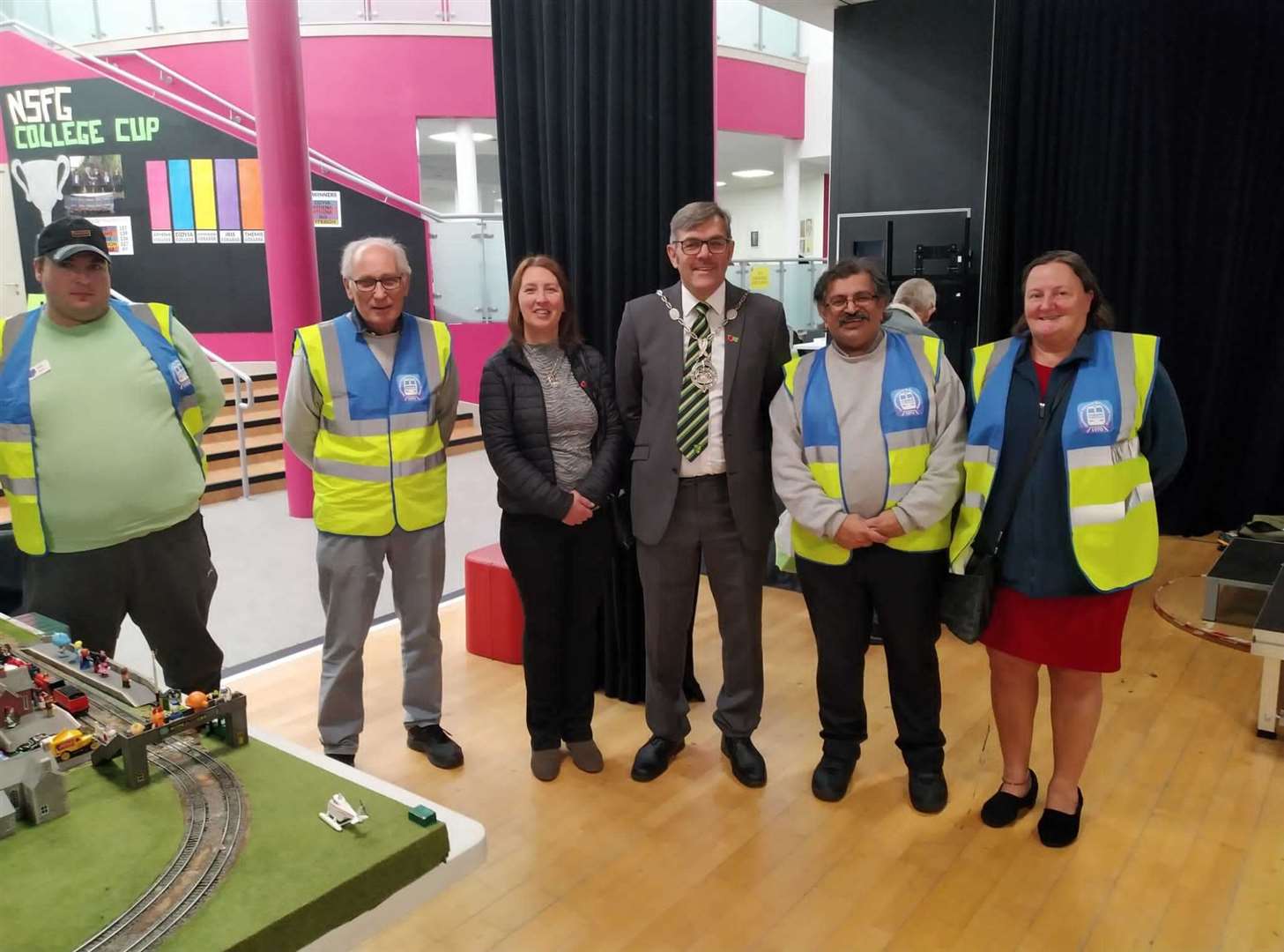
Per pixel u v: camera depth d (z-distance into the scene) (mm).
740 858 2312
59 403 2162
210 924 956
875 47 4980
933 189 4926
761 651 2654
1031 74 4602
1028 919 2070
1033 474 2180
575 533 2582
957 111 4785
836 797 2561
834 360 2430
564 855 2330
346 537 2539
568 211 3141
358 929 1050
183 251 7641
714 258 2387
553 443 2541
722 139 10539
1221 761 2752
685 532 2520
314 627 4035
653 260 3016
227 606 4293
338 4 8781
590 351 2631
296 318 5742
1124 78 4648
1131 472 2125
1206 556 4777
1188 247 4828
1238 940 1995
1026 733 2430
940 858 2303
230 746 1339
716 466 2494
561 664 2723
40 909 979
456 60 8859
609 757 2844
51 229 2137
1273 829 2404
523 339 2553
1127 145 4730
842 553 2426
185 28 8609
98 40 8750
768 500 2566
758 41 10023
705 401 2467
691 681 3186
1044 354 2209
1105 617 2172
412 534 2641
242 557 5059
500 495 2613
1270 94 4621
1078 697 2279
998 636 2311
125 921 957
